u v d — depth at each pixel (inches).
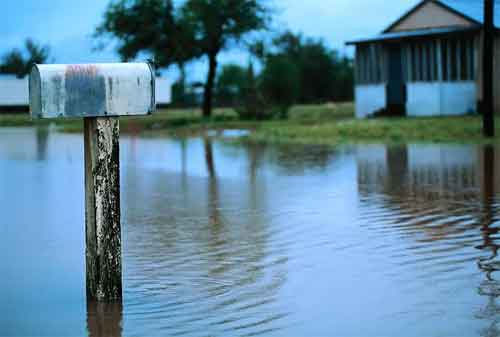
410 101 1683.1
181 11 2034.9
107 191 342.3
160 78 2933.1
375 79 1747.0
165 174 835.4
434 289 356.5
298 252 435.2
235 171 849.5
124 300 351.3
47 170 905.5
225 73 3031.5
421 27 1724.9
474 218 518.9
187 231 502.9
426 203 585.0
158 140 1477.6
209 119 1947.6
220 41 2054.6
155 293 361.7
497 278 371.9
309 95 2952.8
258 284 373.1
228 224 523.5
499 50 1605.6
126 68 339.6
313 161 937.5
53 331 315.6
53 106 332.2
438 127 1285.7
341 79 2952.8
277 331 307.9
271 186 711.1
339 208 574.2
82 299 358.3
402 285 364.5
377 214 544.1
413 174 768.3
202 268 405.4
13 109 2659.9
